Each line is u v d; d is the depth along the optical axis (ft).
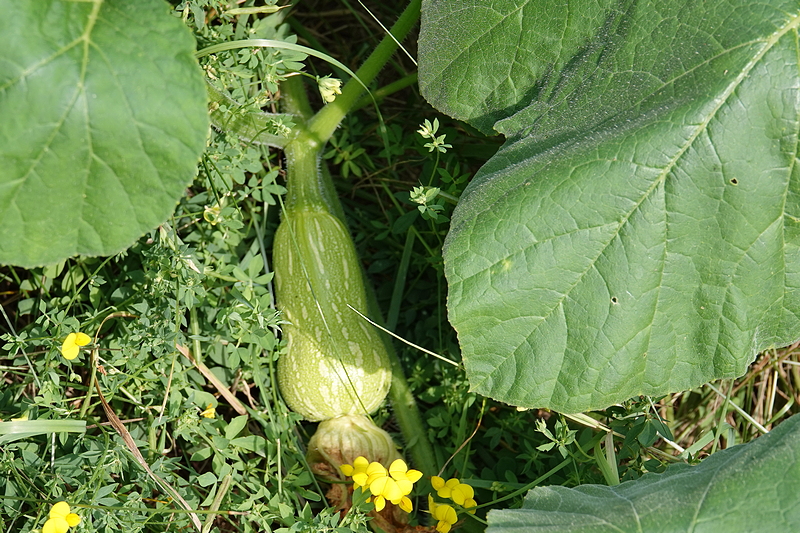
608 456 2.29
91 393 2.30
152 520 2.26
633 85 2.13
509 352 2.18
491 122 2.37
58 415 2.26
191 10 2.35
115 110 1.95
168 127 1.98
